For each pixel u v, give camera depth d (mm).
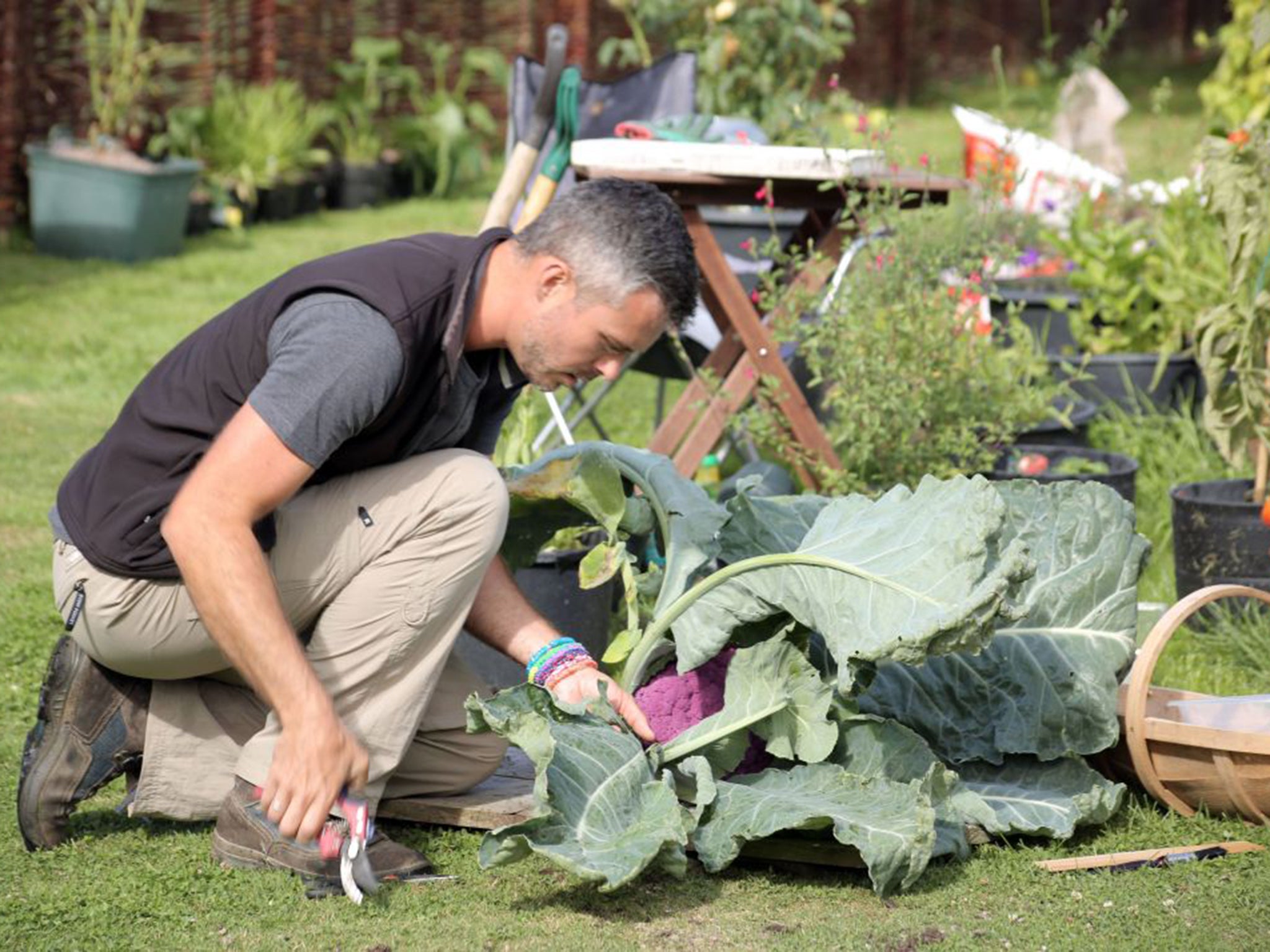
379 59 13055
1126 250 6148
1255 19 5484
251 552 2697
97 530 2885
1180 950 2674
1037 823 3051
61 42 10438
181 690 3080
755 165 4547
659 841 2703
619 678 3246
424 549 2898
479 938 2684
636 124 5258
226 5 11797
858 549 2979
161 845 3074
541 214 2844
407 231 11336
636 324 2781
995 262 5141
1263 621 4172
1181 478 5477
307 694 2715
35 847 3037
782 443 4844
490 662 3943
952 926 2754
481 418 3127
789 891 2914
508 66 14047
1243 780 3117
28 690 3826
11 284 8891
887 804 2889
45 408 6559
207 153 11328
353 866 2828
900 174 4926
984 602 2756
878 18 18250
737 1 7918
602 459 3285
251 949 2637
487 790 3285
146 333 7875
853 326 4680
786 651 3016
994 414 4938
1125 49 22656
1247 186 4625
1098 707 3211
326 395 2689
